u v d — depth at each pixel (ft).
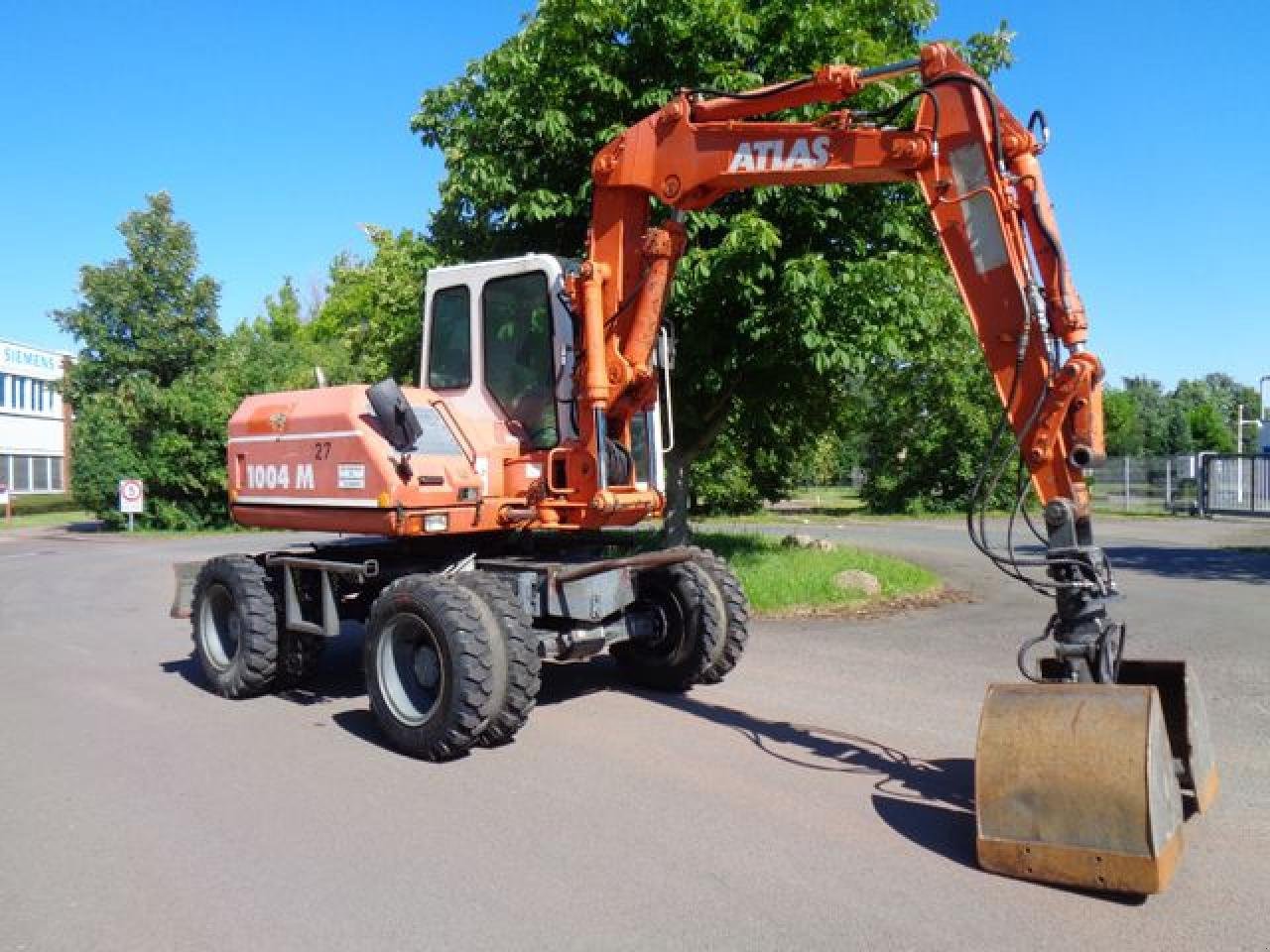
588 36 37.96
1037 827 14.39
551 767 19.90
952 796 18.07
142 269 109.91
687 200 22.68
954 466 114.73
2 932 13.39
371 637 21.61
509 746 21.30
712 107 22.22
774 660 29.45
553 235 40.83
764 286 37.06
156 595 50.14
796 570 43.27
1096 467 16.65
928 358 41.50
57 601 47.88
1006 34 42.50
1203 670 27.68
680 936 12.98
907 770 19.57
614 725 22.81
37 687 28.17
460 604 20.34
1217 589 44.83
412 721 20.90
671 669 25.63
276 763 20.54
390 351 52.70
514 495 24.84
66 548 81.35
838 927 13.17
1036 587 17.08
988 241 17.60
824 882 14.55
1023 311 17.24
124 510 96.99
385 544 27.04
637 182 23.18
